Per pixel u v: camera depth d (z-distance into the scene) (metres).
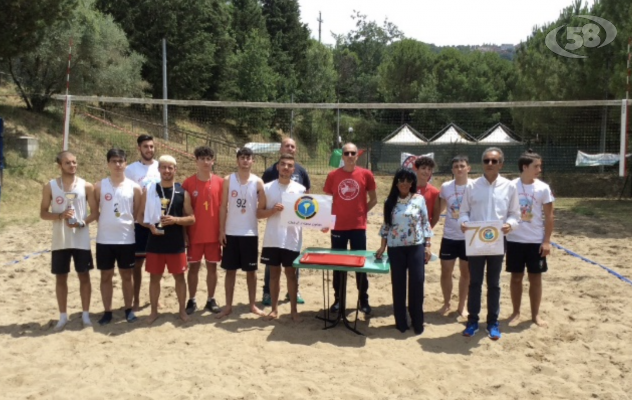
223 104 12.24
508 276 7.18
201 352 4.63
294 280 5.41
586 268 7.59
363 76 53.25
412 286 5.09
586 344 4.84
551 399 3.85
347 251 5.30
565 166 20.44
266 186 5.38
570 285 6.76
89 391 3.88
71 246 5.09
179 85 28.89
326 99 43.34
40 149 15.65
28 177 14.00
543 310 5.74
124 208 5.22
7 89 19.73
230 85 32.81
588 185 18.47
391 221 5.02
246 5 39.66
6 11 14.09
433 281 7.07
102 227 5.19
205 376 4.11
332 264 4.77
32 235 9.76
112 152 5.16
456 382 4.11
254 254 5.45
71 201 5.05
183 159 19.25
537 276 5.27
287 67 39.62
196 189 5.45
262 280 7.04
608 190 18.08
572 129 20.42
